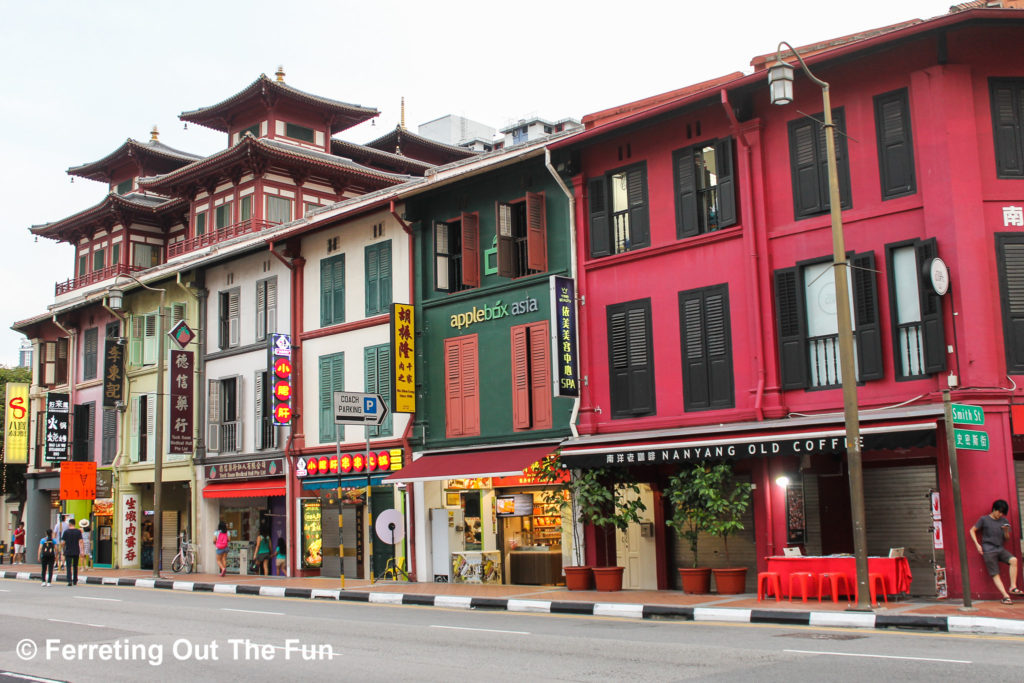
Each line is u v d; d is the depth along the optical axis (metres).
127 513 36.06
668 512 20.25
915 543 17.25
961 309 16.25
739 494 18.08
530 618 16.25
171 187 41.41
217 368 32.19
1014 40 17.19
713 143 19.84
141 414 36.12
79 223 46.44
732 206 19.23
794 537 18.19
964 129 16.73
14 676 10.74
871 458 17.73
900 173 17.38
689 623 14.93
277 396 28.12
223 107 44.94
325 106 45.09
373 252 27.08
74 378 40.56
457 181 24.11
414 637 13.63
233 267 32.22
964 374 16.11
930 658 10.42
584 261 21.67
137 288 36.66
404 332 24.97
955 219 16.47
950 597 15.97
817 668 9.93
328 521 27.53
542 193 22.77
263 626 15.58
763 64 19.89
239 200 39.16
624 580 20.77
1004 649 11.08
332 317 28.19
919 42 17.17
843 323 14.96
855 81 18.03
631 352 20.69
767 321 18.64
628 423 20.41
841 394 17.62
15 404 42.88
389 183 42.81
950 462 14.55
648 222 20.78
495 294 23.59
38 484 41.97
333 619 16.58
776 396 18.30
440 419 24.58
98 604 20.53
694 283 19.84
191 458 32.53
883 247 17.39
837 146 18.16
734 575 18.14
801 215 18.48
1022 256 16.67
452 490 24.38
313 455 28.17
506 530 23.06
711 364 19.41
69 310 40.16
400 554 25.12
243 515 31.12
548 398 22.16
